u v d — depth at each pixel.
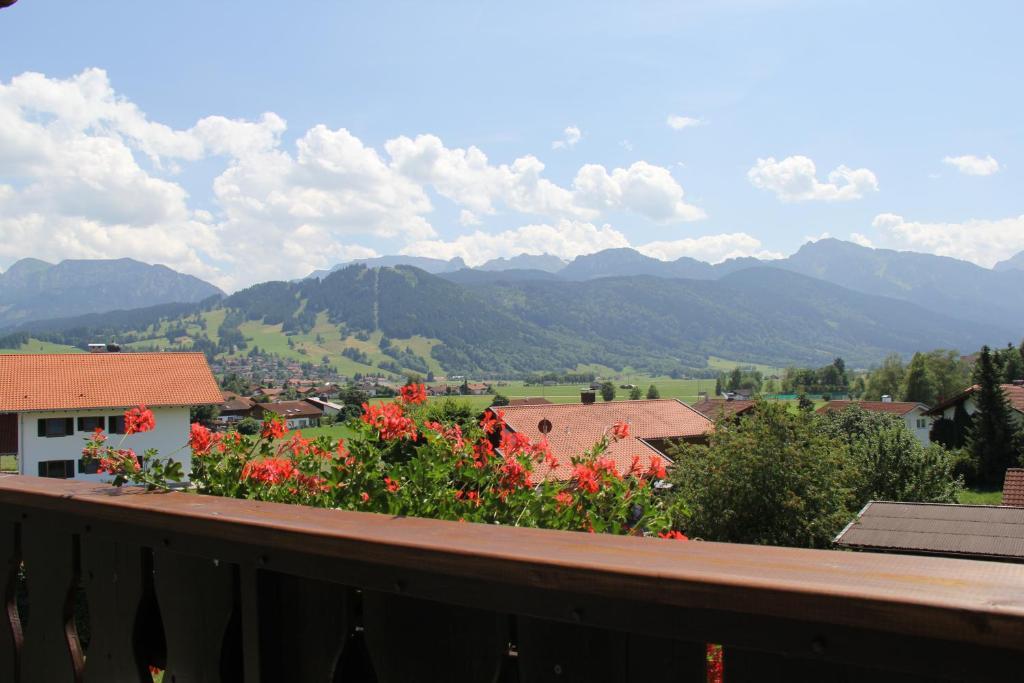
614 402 39.69
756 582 0.79
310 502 3.35
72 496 1.68
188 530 1.43
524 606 1.01
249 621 1.37
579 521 3.64
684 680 0.92
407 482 3.41
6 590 1.95
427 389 4.07
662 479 4.21
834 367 132.38
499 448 3.93
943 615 0.68
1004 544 18.30
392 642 1.22
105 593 1.68
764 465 24.72
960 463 46.91
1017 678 0.67
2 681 1.96
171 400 36.78
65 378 36.38
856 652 0.75
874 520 21.27
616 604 0.92
